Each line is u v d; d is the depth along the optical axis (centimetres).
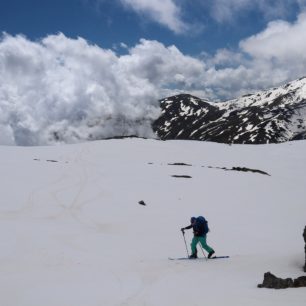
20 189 4325
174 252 2381
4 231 2556
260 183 5578
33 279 1525
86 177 5231
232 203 4272
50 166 5853
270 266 1659
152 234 2975
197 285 1342
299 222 3509
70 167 5897
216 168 6594
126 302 1152
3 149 7825
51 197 4094
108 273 1627
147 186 4853
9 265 1814
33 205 3753
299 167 7706
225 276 1500
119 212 3691
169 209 3903
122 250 2319
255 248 2512
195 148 9219
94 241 2517
